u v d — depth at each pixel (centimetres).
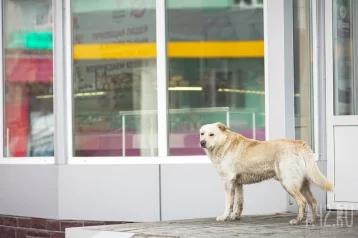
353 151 1069
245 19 1080
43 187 1145
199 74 1097
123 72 1127
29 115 1189
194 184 1075
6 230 1187
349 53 1098
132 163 1109
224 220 933
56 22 1145
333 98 1090
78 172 1120
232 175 903
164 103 1102
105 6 1134
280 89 1052
